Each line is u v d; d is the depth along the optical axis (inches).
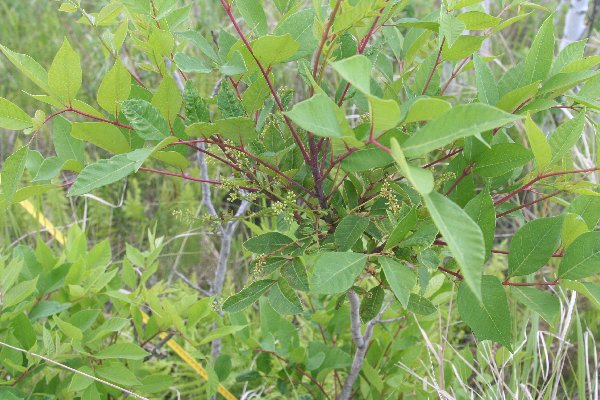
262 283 27.4
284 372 39.6
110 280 38.9
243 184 26.3
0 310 33.5
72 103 25.3
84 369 33.3
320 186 26.3
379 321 37.8
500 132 28.2
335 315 41.1
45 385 35.9
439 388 36.3
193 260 61.6
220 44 26.4
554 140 25.4
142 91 28.0
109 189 65.8
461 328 54.3
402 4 26.5
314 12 25.9
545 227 25.3
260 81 24.9
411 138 20.1
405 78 31.1
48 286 36.8
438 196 19.6
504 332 24.6
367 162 22.6
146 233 63.5
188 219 28.5
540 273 52.0
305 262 36.2
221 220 28.2
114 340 38.4
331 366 39.0
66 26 76.6
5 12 82.4
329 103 20.2
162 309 37.4
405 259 25.4
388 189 26.0
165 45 26.2
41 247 37.5
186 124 27.1
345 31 24.7
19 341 34.3
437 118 19.7
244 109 25.3
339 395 41.5
